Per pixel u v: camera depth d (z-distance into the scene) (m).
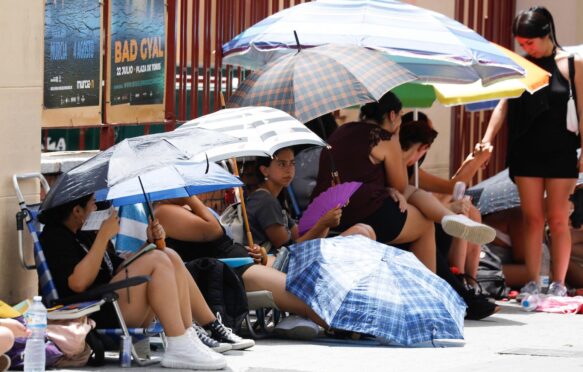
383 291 16.41
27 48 15.66
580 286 25.28
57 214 14.38
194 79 22.89
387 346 16.47
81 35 19.78
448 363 14.98
